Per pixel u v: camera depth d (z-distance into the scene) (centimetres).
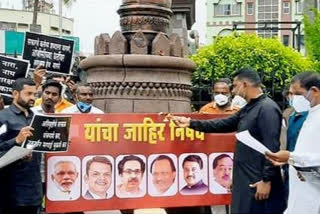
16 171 481
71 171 530
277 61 1113
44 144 466
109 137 537
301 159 433
